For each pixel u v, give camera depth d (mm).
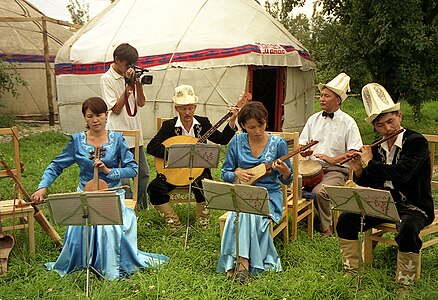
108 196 3506
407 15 9211
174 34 10797
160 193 5328
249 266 4223
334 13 10641
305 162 5508
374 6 9375
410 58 9820
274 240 4961
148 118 10867
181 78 10594
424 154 3855
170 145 4887
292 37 12367
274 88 12852
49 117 14641
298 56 11539
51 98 14484
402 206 4039
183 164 4730
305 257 4582
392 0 9102
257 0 13047
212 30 10836
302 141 5719
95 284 4008
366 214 3697
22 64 15414
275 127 12180
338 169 5488
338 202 3744
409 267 3910
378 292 3867
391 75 10281
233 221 4246
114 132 4602
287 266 4469
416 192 3986
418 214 3945
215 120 10781
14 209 4441
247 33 11031
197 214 5430
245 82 10672
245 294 3846
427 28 9555
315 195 5234
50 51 15914
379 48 9633
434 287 3895
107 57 11102
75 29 14734
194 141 5305
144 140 10898
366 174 4031
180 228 5250
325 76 11469
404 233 3844
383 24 9258
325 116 5586
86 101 4445
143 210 5867
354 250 4184
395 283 4035
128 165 4527
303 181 5246
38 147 10508
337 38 10578
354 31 10039
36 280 4004
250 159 4492
